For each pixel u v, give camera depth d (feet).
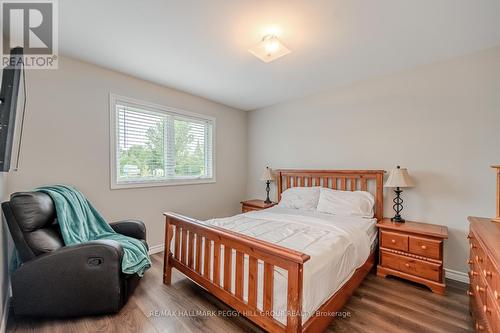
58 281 5.35
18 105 4.93
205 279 6.00
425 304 6.30
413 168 8.58
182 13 5.44
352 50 7.23
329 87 10.56
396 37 6.48
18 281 5.22
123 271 5.84
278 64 8.21
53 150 7.37
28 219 5.36
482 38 6.56
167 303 6.21
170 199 10.66
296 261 3.93
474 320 5.21
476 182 7.41
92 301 5.49
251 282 4.80
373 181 9.62
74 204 6.71
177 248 7.12
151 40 6.63
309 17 5.58
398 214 8.49
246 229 7.07
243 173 14.52
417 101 8.48
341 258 5.75
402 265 7.53
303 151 11.88
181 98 11.05
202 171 12.25
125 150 9.21
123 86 9.00
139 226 8.00
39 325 5.28
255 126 14.24
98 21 5.74
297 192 11.04
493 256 3.59
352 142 10.12
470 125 7.49
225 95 11.64
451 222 7.82
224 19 5.67
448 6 5.19
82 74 7.96
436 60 7.95
